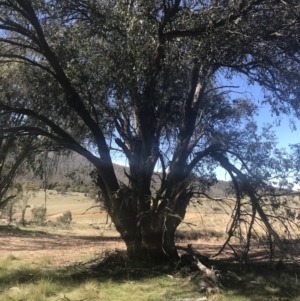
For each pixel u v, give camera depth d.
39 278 10.05
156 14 9.85
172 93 12.90
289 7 8.93
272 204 11.35
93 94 12.55
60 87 12.73
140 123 12.00
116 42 10.10
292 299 8.54
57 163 14.53
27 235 25.83
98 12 10.69
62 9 11.43
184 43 10.61
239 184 11.84
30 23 11.72
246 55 10.77
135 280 10.17
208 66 11.66
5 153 15.55
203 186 11.96
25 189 34.00
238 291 9.12
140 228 12.24
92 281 9.63
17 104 13.67
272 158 11.18
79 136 14.55
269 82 11.18
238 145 11.84
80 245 20.56
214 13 9.48
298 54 10.64
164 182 11.90
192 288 9.25
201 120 13.72
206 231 25.53
